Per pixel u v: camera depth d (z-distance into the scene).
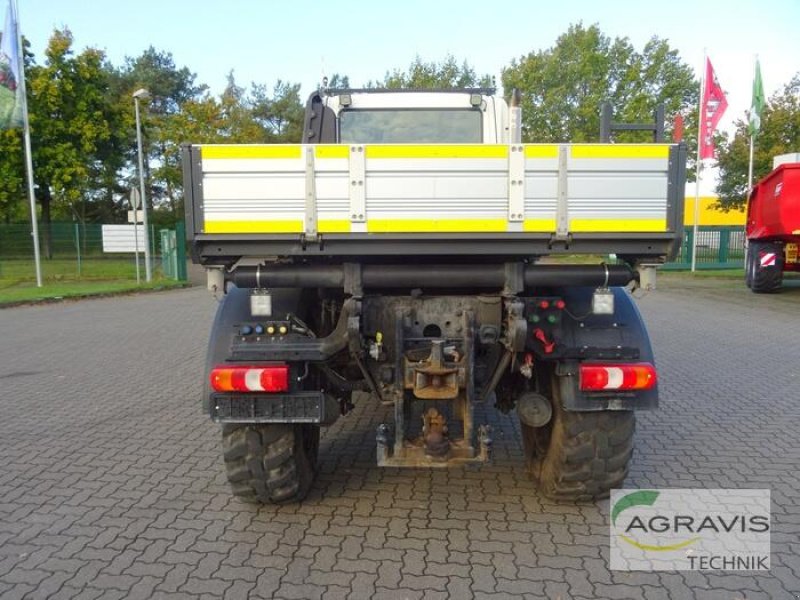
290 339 3.47
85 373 7.88
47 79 30.48
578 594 3.04
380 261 3.55
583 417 3.66
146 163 44.97
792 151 24.47
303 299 3.70
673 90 35.47
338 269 3.40
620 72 36.56
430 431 3.52
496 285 3.45
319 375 3.90
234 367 3.39
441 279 3.42
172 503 4.09
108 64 47.59
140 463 4.81
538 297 3.51
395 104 5.56
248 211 3.19
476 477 4.48
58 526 3.77
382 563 3.32
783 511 3.91
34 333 11.09
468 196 3.19
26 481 4.47
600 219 3.22
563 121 36.47
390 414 6.02
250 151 3.16
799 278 19.56
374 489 4.29
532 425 3.74
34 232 19.28
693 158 33.44
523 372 3.58
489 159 3.17
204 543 3.55
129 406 6.38
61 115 31.98
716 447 5.05
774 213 13.99
